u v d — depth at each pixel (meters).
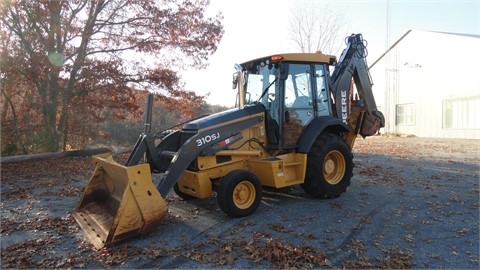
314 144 6.20
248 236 4.57
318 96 6.49
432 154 12.25
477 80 17.66
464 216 5.20
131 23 13.72
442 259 3.80
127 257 4.01
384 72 23.66
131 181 4.32
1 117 12.83
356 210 5.61
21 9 11.71
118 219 4.22
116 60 13.76
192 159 5.19
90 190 5.52
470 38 17.89
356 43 7.23
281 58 5.86
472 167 9.41
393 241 4.31
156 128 21.58
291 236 4.53
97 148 14.34
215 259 3.93
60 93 13.52
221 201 5.16
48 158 12.52
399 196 6.43
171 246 4.30
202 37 14.49
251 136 5.96
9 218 5.73
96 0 13.05
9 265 3.91
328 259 3.85
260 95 6.31
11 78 12.27
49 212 6.04
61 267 3.84
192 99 14.95
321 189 6.11
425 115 20.66
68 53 13.23
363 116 7.24
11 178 9.33
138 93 14.52
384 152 13.12
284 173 5.79
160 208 4.48
